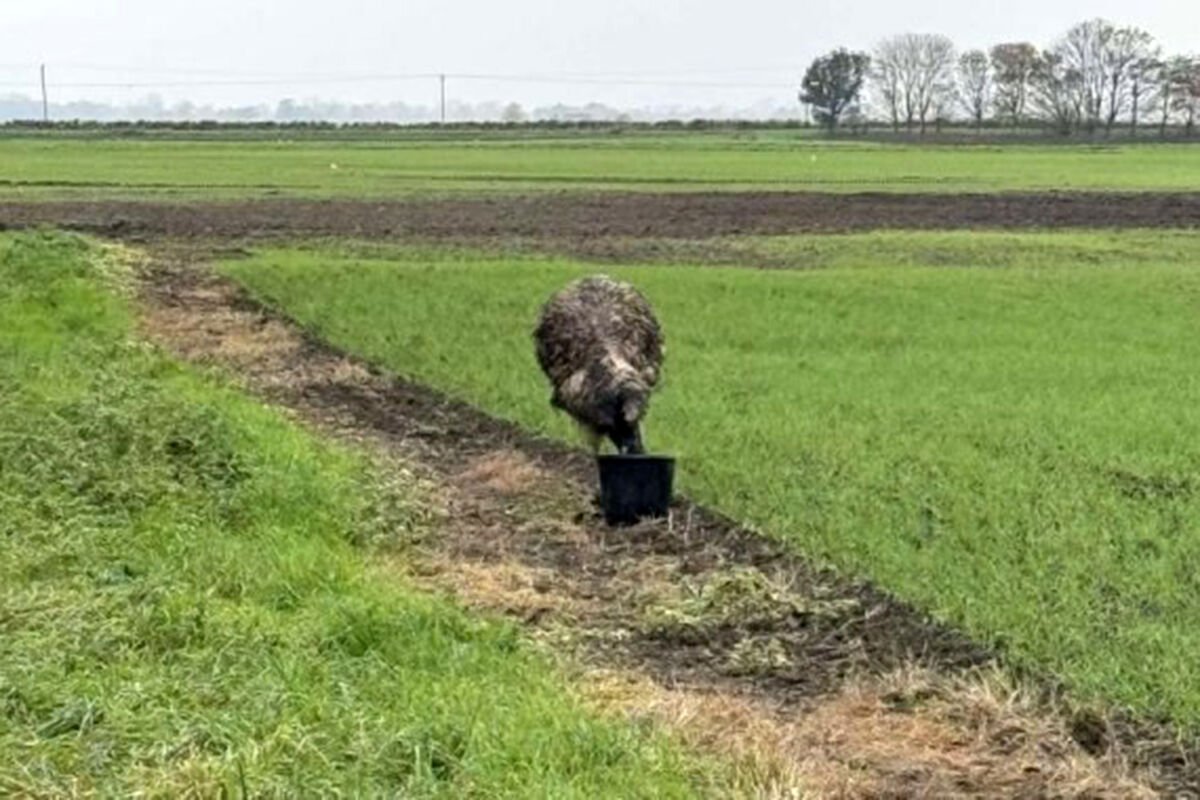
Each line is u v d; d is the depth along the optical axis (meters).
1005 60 128.00
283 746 7.07
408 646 8.81
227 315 23.55
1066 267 30.42
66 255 27.44
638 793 7.05
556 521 12.53
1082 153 82.62
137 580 9.65
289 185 52.75
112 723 7.28
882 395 17.06
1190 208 44.56
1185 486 13.23
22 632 8.56
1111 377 18.36
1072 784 7.66
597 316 13.40
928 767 7.88
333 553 10.74
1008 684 8.82
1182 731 8.17
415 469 14.24
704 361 19.22
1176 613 9.82
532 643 9.31
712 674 9.30
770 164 68.00
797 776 7.50
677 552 11.63
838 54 132.00
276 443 13.70
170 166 63.53
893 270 29.33
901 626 9.91
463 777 6.99
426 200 46.78
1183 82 117.88
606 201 46.56
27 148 78.88
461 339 20.81
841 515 12.05
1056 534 11.54
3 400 14.45
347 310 23.47
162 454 12.62
